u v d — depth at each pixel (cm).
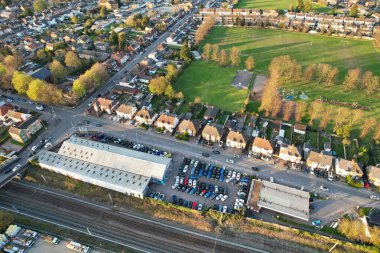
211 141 15738
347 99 18612
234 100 18838
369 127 15500
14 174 13650
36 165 14312
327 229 11388
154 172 13300
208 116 17150
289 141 15150
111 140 15788
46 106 18575
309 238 11119
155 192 12975
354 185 13038
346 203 12362
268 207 11850
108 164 13812
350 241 10912
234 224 11638
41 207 12500
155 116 17125
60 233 11475
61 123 17112
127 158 13850
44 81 18875
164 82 18950
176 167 14250
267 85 19338
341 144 15350
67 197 12925
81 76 19262
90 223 11862
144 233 11462
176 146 15475
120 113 17400
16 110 18025
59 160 14125
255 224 11606
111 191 13125
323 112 17438
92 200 12775
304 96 18950
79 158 14188
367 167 13662
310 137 15825
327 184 13225
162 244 11094
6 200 12788
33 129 16312
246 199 12525
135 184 12825
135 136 16162
